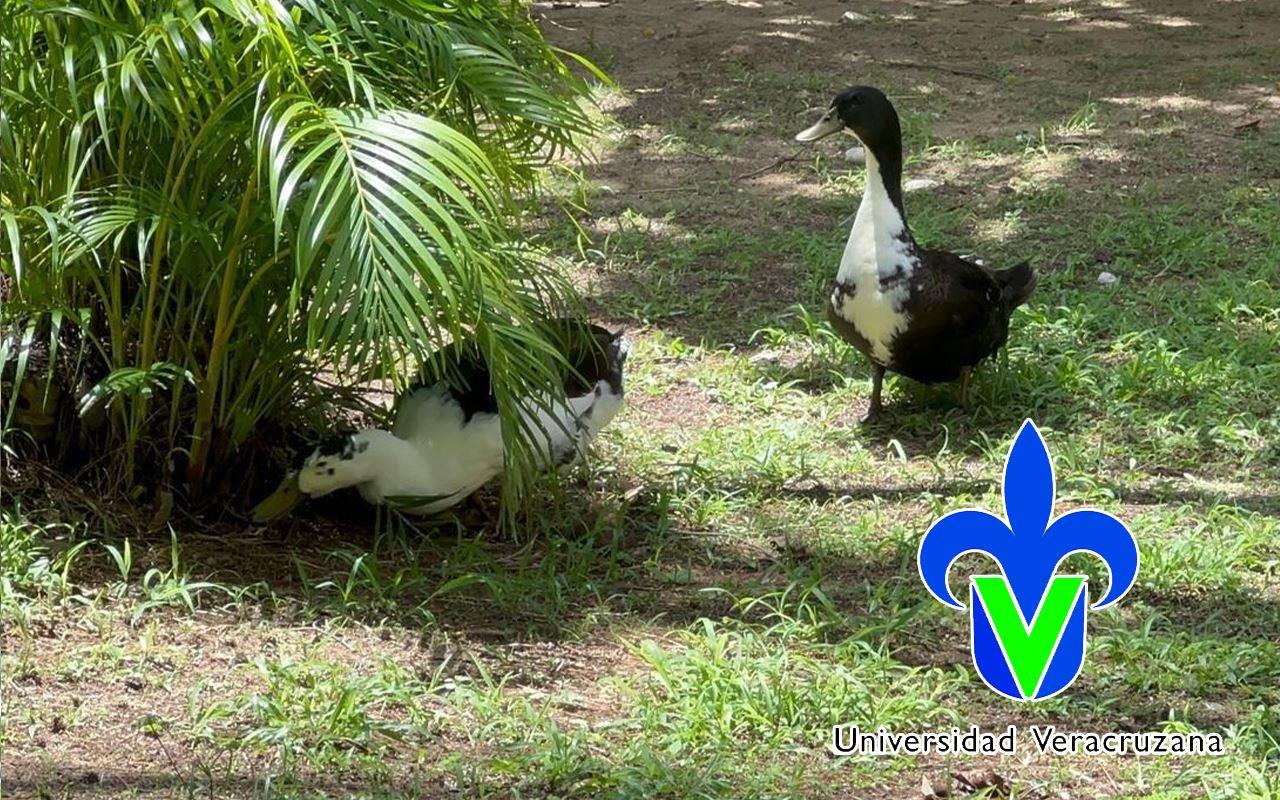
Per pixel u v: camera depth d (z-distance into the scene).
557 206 5.42
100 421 3.76
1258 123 5.98
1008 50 7.14
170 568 3.63
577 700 3.38
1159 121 6.06
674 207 5.43
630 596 3.69
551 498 3.96
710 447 4.17
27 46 3.56
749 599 3.63
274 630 3.50
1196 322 4.70
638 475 4.08
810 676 3.46
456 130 3.67
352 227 3.36
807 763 3.27
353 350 3.46
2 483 3.73
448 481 3.77
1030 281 4.43
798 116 6.20
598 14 7.77
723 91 6.50
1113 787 3.26
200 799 3.13
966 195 5.47
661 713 3.33
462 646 3.51
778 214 5.40
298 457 3.73
